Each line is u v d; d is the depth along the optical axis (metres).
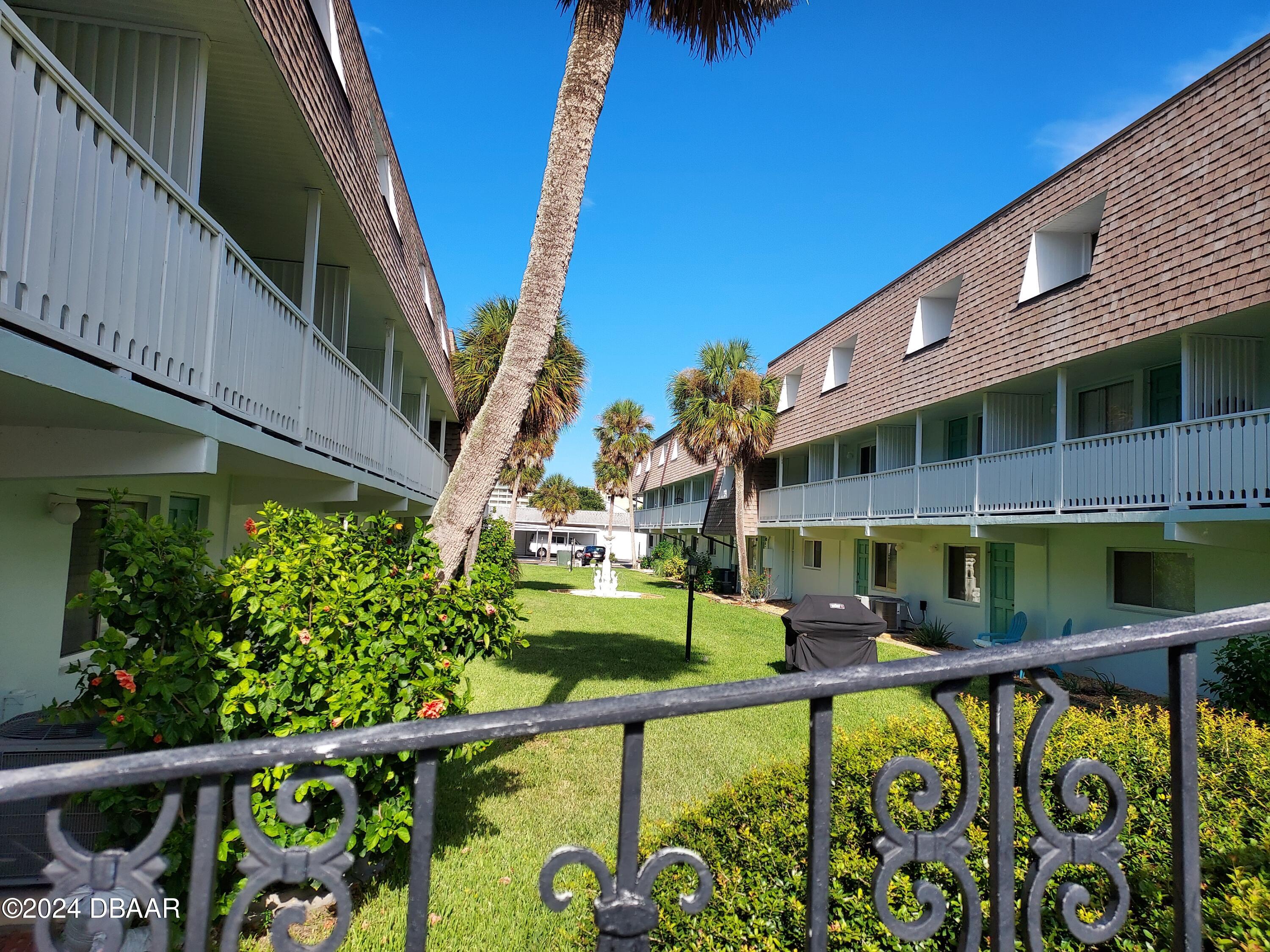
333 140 6.76
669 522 40.62
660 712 1.04
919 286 16.34
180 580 3.64
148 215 3.93
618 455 50.62
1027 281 12.52
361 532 4.98
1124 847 1.16
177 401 4.13
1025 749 1.14
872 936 2.39
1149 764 3.06
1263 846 2.21
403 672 4.19
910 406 15.99
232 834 3.64
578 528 65.12
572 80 6.44
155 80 4.82
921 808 1.14
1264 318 8.76
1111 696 10.54
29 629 5.25
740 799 3.51
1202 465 8.68
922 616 17.75
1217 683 8.75
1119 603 11.99
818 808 1.10
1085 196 11.37
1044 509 11.51
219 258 4.68
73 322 3.28
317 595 3.97
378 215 9.01
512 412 6.29
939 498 14.60
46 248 3.06
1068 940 2.17
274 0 5.09
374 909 4.22
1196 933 1.11
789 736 7.94
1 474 4.29
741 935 2.48
